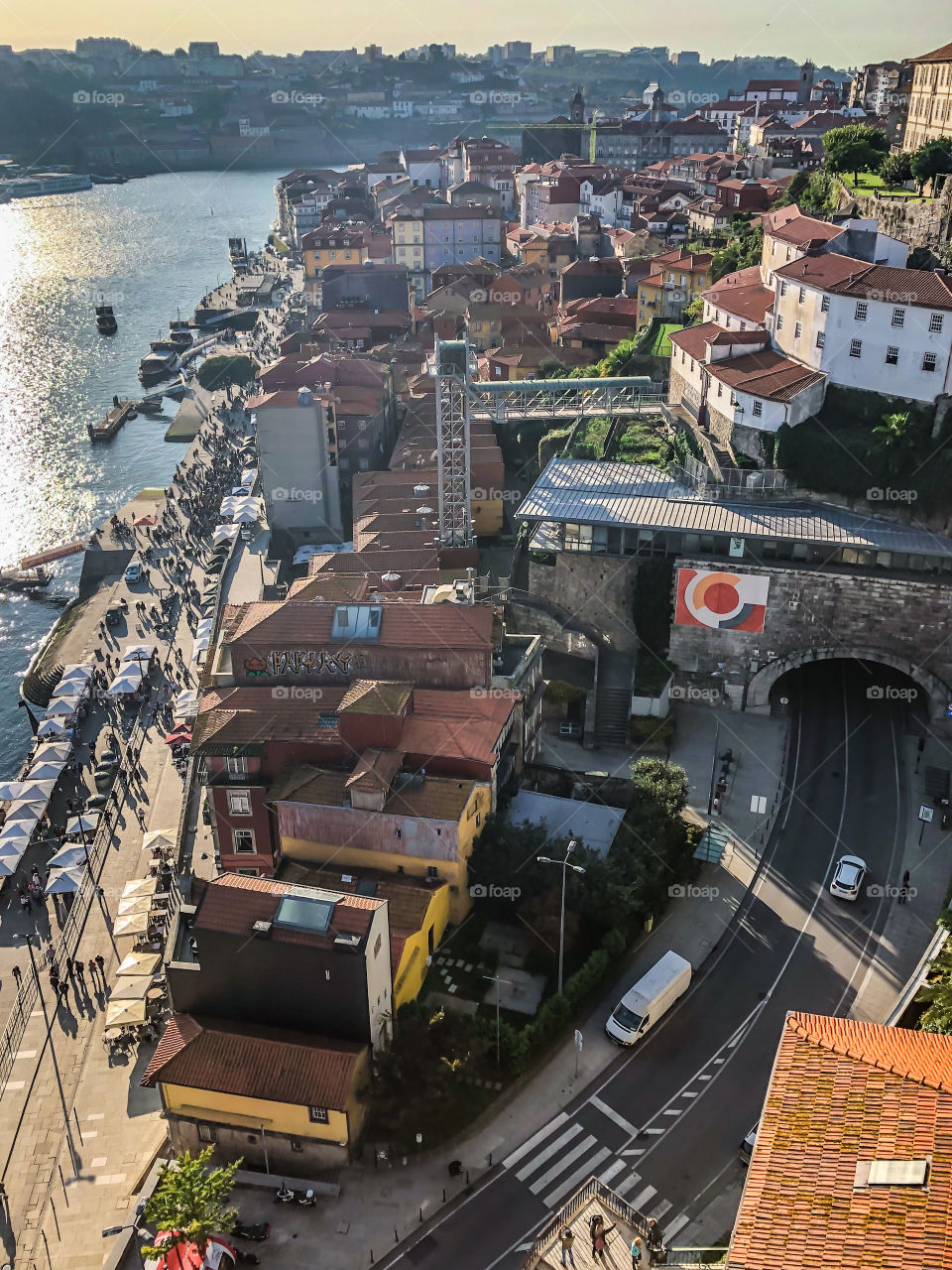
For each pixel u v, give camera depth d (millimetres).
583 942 64875
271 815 71000
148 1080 53375
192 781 86438
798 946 65625
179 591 131500
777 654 86312
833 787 79188
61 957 74688
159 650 117688
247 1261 48531
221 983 55656
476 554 108375
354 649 73750
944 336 83875
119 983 67625
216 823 71812
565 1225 44938
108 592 133500
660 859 68500
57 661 118938
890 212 118875
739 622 86000
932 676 83188
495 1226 49750
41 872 85125
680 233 187250
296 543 139250
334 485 136875
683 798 72000
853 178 140250
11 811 88812
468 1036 54938
